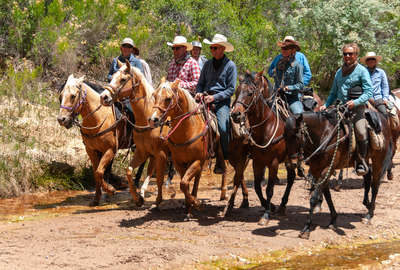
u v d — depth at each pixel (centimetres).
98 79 1556
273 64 916
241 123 700
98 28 1564
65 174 1072
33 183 1019
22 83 1318
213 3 1850
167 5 1781
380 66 2309
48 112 1291
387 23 2259
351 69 697
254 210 823
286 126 622
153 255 567
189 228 702
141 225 723
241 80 697
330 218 768
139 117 768
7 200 934
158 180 803
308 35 2211
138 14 1683
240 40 1925
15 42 1435
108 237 651
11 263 534
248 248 610
